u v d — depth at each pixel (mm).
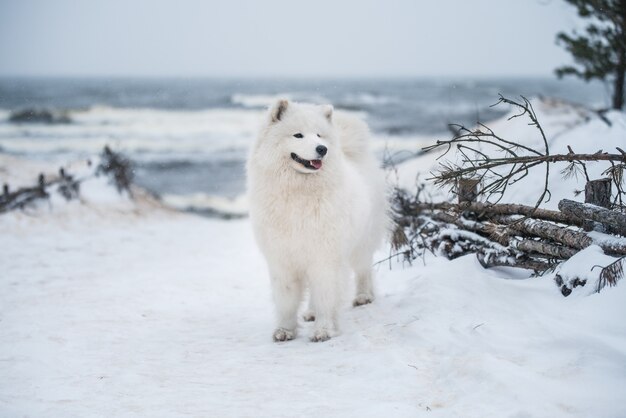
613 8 10445
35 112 43500
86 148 26422
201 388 3879
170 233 11633
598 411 3076
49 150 25562
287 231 4738
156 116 43719
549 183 7543
